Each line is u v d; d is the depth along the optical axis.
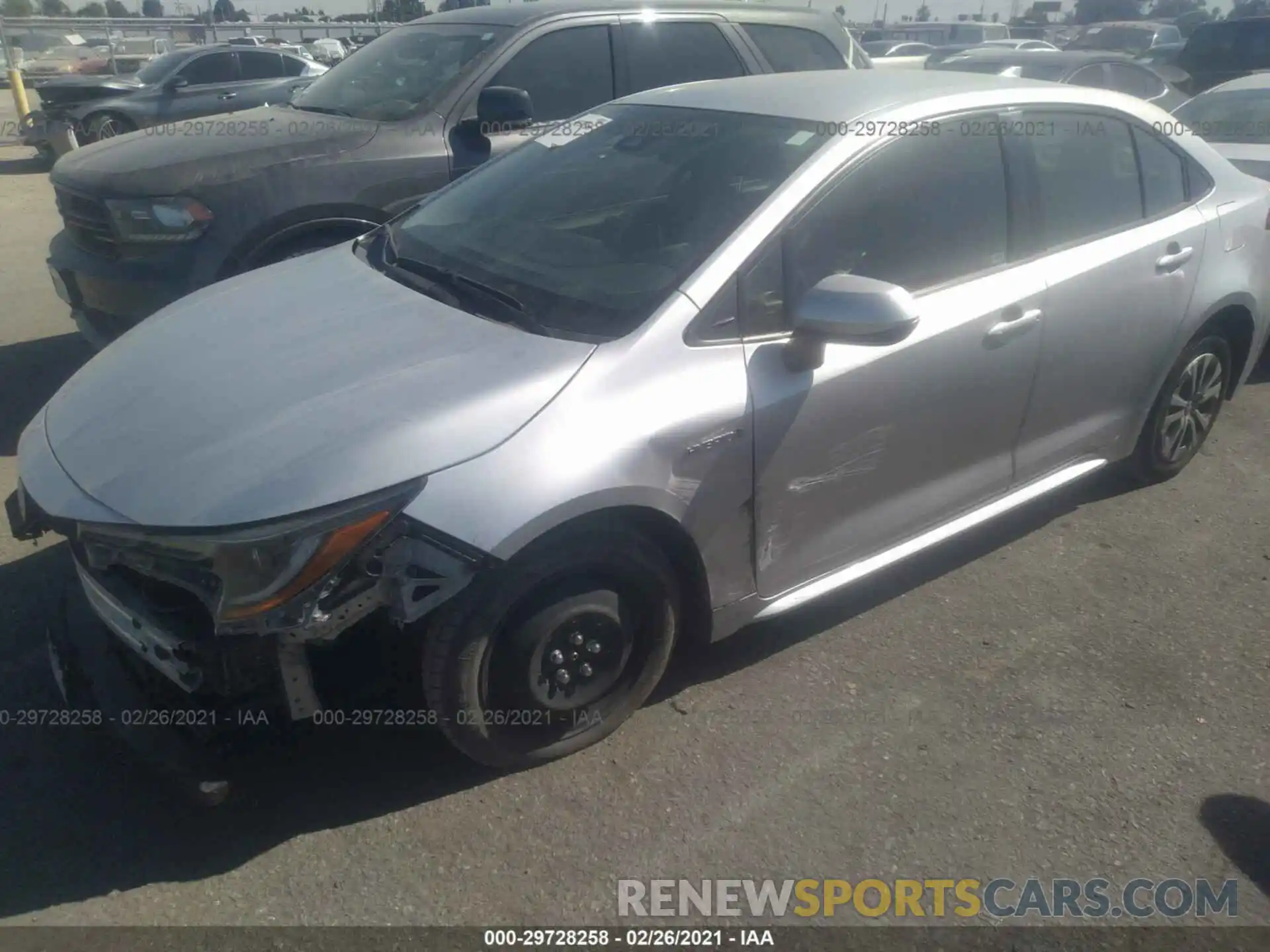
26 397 5.54
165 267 4.84
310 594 2.35
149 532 2.40
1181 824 2.75
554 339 2.80
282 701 2.56
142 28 23.05
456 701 2.62
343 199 5.10
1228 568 3.96
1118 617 3.63
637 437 2.66
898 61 13.64
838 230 3.12
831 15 6.86
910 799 2.81
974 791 2.84
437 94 5.45
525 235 3.35
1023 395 3.60
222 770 2.57
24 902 2.48
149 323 3.39
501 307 2.97
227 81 15.01
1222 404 4.75
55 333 6.59
